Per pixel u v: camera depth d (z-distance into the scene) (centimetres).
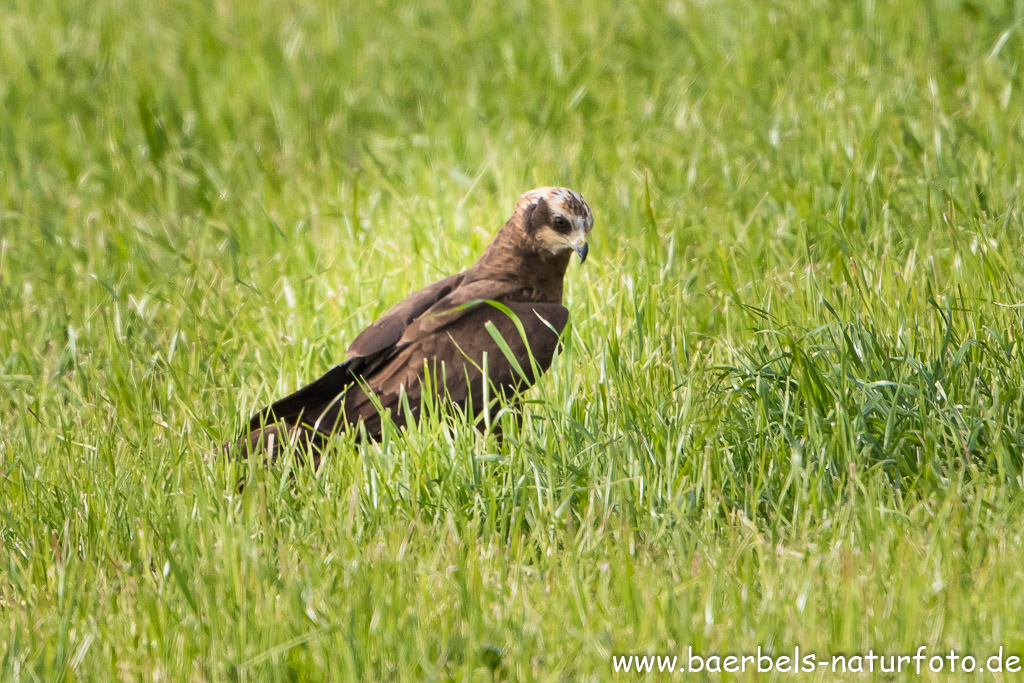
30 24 2603
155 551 1073
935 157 1669
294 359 1470
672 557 1028
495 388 1296
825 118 1803
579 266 1505
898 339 1262
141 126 2155
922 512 1053
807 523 1036
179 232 1872
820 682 884
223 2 2719
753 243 1606
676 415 1208
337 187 1941
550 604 973
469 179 1859
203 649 950
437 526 1092
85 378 1448
